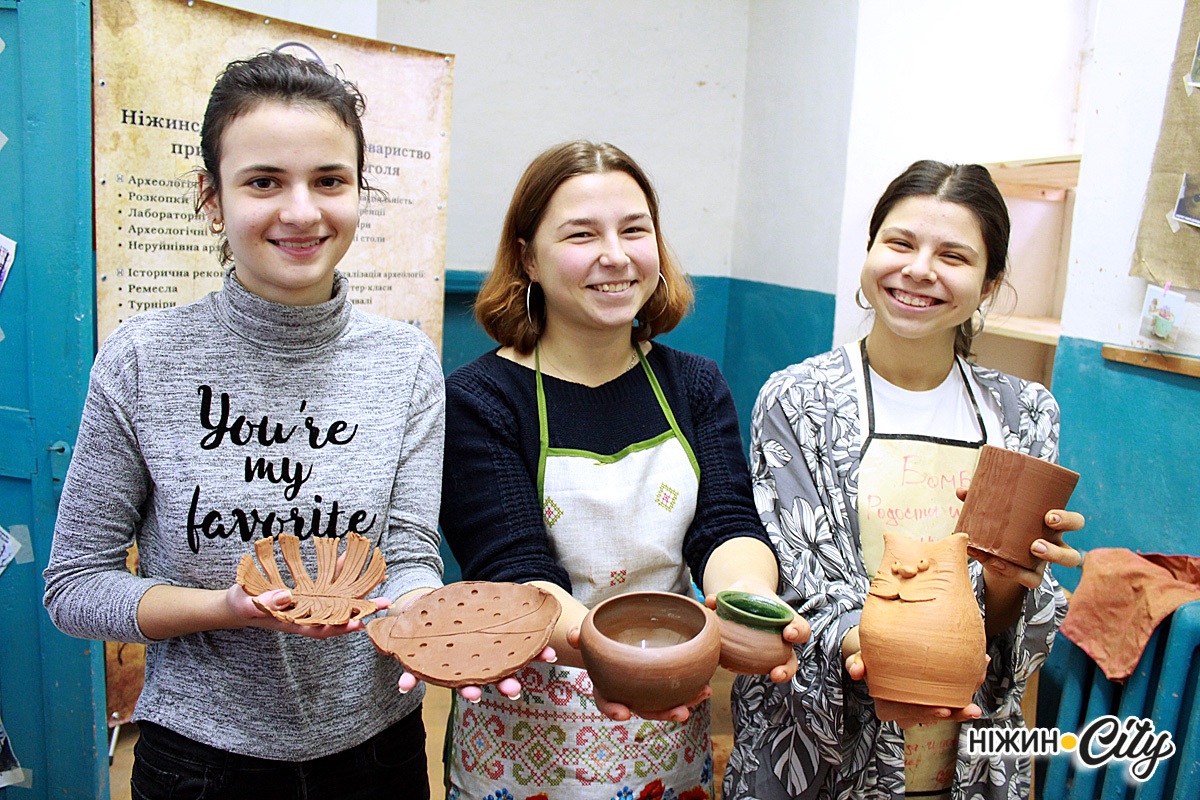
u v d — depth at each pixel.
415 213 2.24
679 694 0.96
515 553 1.23
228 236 1.04
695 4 3.40
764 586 1.18
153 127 1.79
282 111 0.99
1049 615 1.27
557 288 1.28
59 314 1.69
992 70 2.76
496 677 0.93
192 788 1.08
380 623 1.00
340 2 2.30
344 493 1.10
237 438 1.06
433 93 2.21
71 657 1.80
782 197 3.19
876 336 1.42
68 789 1.85
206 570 1.05
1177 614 1.40
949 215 1.29
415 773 1.24
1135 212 1.83
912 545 1.14
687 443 1.37
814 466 1.36
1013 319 2.63
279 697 1.09
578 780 1.24
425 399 1.21
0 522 1.76
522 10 3.15
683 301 1.45
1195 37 1.67
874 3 2.63
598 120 3.35
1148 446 1.79
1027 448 1.38
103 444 1.04
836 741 1.25
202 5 1.81
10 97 1.63
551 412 1.32
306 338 1.09
